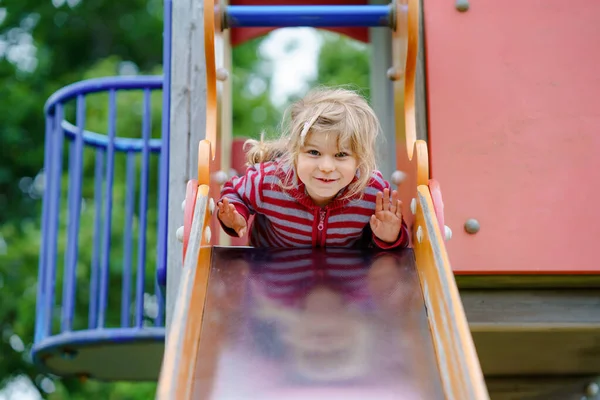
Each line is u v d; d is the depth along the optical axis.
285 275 2.62
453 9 3.54
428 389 2.18
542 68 3.49
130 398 10.11
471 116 3.43
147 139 4.35
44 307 4.63
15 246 9.88
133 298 10.12
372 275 2.63
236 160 4.58
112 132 4.38
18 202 11.65
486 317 3.42
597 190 3.39
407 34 3.09
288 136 2.91
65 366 4.93
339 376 2.20
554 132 3.43
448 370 2.18
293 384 2.17
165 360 2.00
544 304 3.45
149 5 12.76
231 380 2.18
